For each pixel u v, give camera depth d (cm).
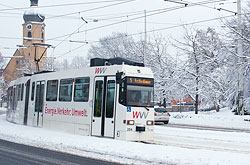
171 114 3653
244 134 2012
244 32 3130
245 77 3325
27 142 1565
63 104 1902
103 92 1622
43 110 2105
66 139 1502
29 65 7056
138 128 1530
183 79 3953
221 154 1082
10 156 1177
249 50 3164
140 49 4669
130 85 1536
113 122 1550
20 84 2575
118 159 1088
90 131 1667
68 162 1054
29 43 7412
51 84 2059
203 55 3816
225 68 3859
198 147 1391
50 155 1203
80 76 1791
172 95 4203
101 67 1661
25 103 2408
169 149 1195
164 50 4503
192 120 3253
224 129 2575
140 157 1093
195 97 4031
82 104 1742
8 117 2927
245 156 1043
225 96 3681
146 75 1608
